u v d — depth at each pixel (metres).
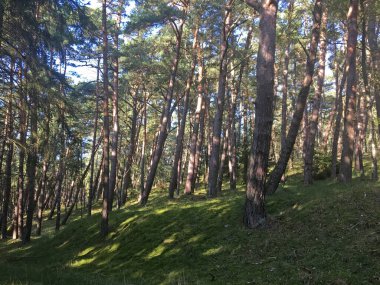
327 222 11.98
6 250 21.86
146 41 28.89
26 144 12.97
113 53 26.25
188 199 22.22
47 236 23.08
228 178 36.75
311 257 10.40
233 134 29.27
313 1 22.52
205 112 37.00
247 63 27.02
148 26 24.03
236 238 12.91
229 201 16.59
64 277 10.52
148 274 12.48
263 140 13.41
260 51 13.73
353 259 9.62
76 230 20.17
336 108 34.97
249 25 24.09
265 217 13.30
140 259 13.83
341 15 20.20
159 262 13.15
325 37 22.88
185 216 16.06
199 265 12.09
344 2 19.20
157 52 29.69
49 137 13.09
